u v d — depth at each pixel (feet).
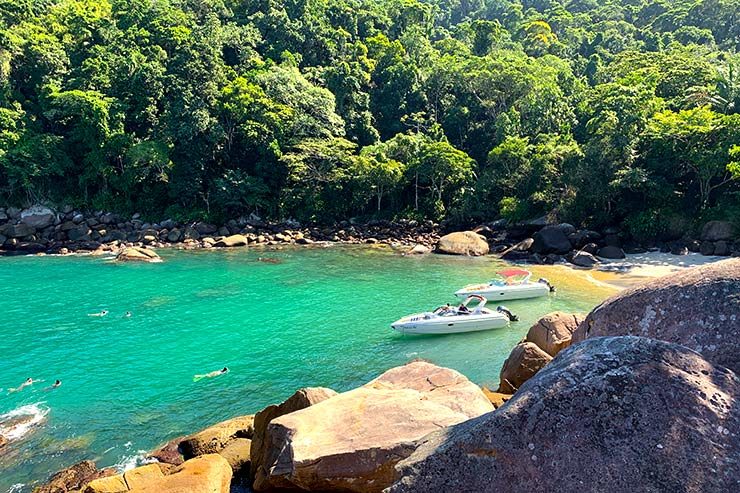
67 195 180.86
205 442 46.68
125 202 181.68
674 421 13.47
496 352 71.77
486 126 219.61
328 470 33.35
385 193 188.03
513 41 324.19
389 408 38.32
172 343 74.79
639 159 144.56
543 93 193.88
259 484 37.40
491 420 14.99
